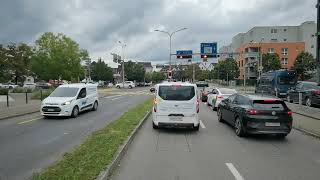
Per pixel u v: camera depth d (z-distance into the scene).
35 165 7.96
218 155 9.14
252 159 8.73
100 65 94.06
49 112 17.61
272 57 74.81
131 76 102.88
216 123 15.73
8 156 8.91
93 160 7.77
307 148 10.32
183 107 13.14
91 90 21.69
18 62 60.28
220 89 22.17
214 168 7.76
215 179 6.91
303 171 7.61
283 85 36.06
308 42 91.31
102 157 8.06
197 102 13.24
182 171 7.48
